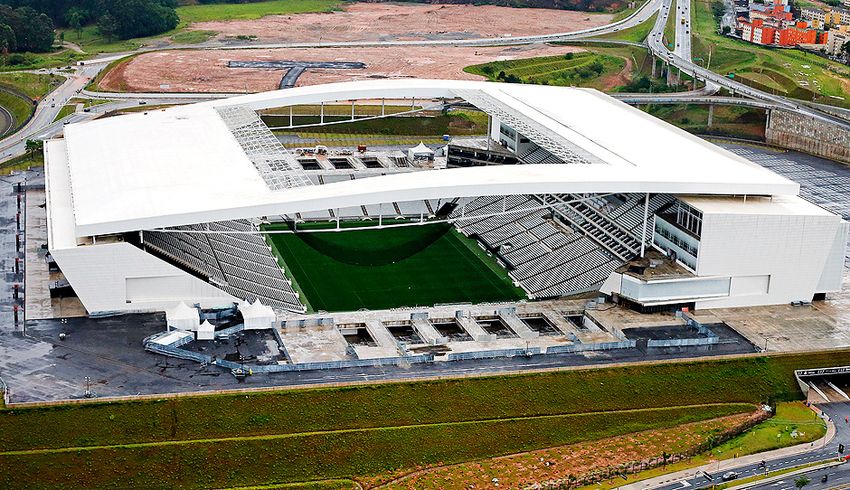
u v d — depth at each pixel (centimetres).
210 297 19550
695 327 19638
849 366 18712
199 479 15125
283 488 15100
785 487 15412
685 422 17188
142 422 15775
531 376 17475
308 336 18612
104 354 17550
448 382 17100
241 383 16725
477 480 15425
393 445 15988
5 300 19838
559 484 15338
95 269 18750
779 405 17938
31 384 16462
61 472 14950
